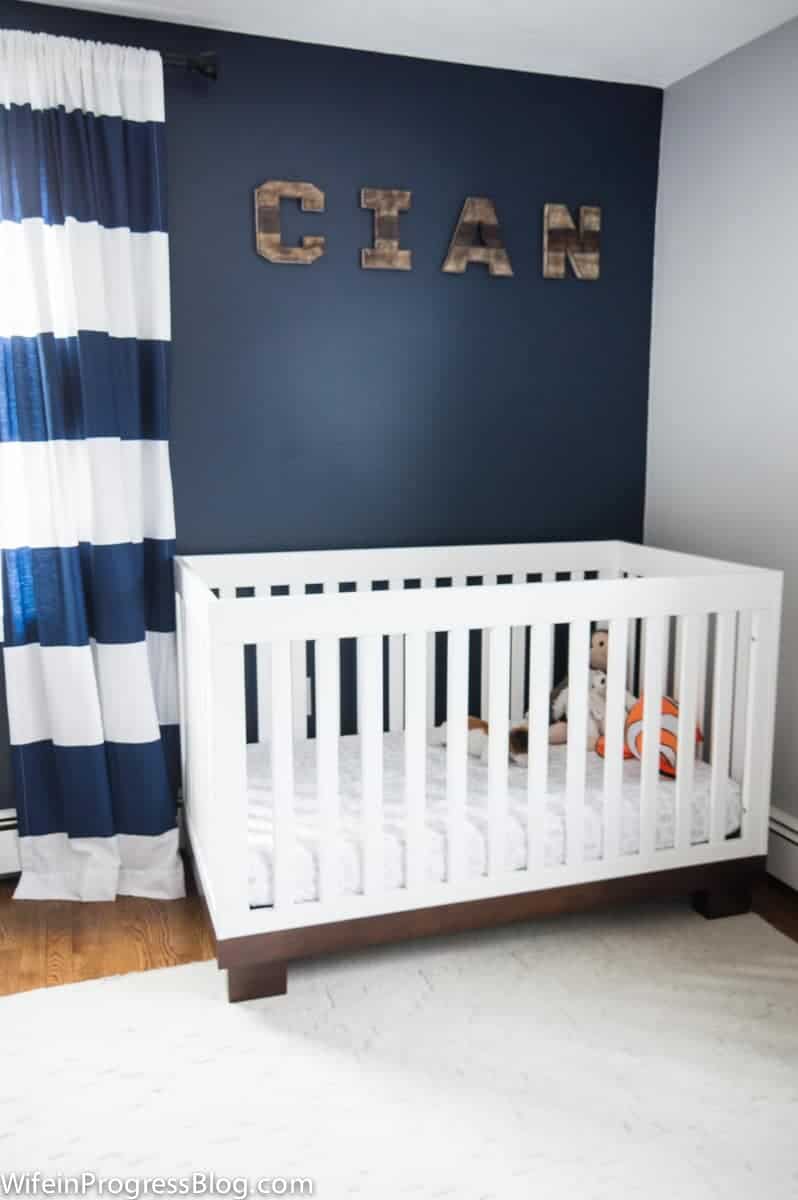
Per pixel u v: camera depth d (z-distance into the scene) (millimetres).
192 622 2072
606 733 2059
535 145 2688
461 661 1918
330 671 1830
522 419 2801
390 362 2635
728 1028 1810
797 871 2395
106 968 2021
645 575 2656
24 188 2119
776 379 2426
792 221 2354
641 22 2328
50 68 2111
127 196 2225
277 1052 1731
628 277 2855
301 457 2590
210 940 2139
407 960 2051
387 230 2553
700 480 2723
